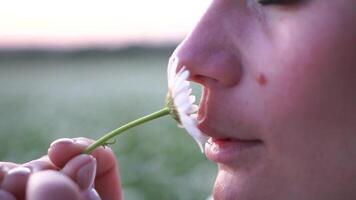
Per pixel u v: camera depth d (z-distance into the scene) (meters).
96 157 0.39
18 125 4.75
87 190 0.34
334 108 0.32
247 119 0.34
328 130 0.32
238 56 0.34
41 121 5.10
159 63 20.17
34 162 0.36
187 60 0.35
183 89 0.35
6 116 5.83
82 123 4.79
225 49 0.34
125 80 14.52
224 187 0.35
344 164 0.32
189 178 1.94
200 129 0.35
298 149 0.33
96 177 0.39
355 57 0.32
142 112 6.00
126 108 6.64
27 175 0.34
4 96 9.99
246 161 0.34
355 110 0.32
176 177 1.98
